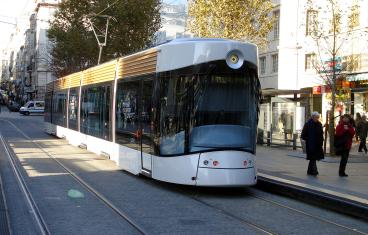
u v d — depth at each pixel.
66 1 42.97
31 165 16.94
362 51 28.05
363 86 27.91
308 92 33.53
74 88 24.88
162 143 12.52
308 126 14.96
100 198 11.23
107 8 40.25
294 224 9.22
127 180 14.12
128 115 15.28
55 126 30.47
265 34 30.52
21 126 43.78
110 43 41.56
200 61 11.89
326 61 27.78
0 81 176.38
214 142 11.73
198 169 11.64
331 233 8.59
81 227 8.48
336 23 23.97
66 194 11.64
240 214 10.00
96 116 19.77
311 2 26.11
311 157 14.88
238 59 12.02
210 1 29.38
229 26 29.58
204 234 8.17
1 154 20.30
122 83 16.16
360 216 10.01
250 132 12.05
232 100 11.97
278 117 25.80
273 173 15.16
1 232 7.79
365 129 23.77
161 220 9.20
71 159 19.02
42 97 89.69
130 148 14.93
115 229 8.38
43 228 8.35
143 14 41.84
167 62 12.58
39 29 89.81
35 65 93.38
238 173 11.71
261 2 29.92
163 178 12.41
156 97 12.91
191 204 10.94
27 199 10.91
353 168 16.92
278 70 36.72
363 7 28.20
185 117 11.89
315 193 11.48
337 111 28.06
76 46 42.16
